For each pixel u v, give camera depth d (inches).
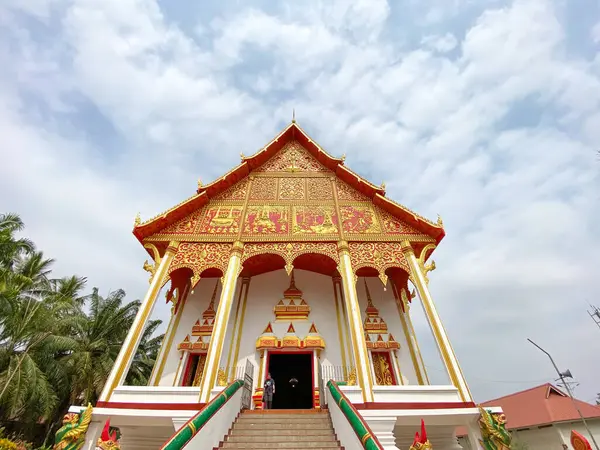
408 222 510.9
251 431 315.6
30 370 676.7
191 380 489.1
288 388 647.1
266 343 491.2
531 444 800.9
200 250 469.4
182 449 211.8
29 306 725.3
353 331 398.9
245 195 551.2
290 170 602.9
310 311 544.4
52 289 882.8
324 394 432.8
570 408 780.0
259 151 601.3
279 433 311.3
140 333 398.3
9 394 653.3
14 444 567.5
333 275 590.2
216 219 509.4
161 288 435.2
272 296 565.9
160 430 404.8
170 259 458.6
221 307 411.5
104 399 349.7
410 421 356.5
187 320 538.6
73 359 844.0
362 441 208.8
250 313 543.5
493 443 327.9
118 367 369.7
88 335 935.7
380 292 571.2
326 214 521.0
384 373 486.6
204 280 584.7
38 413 755.4
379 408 345.1
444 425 378.9
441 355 389.1
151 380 479.2
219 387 361.1
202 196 524.7
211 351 379.9
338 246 473.1
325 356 496.4
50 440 801.6
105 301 1013.2
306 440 298.0
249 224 500.7
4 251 723.4
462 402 353.7
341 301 559.2
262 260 550.0
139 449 400.2
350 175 569.6
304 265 576.4
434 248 489.7
